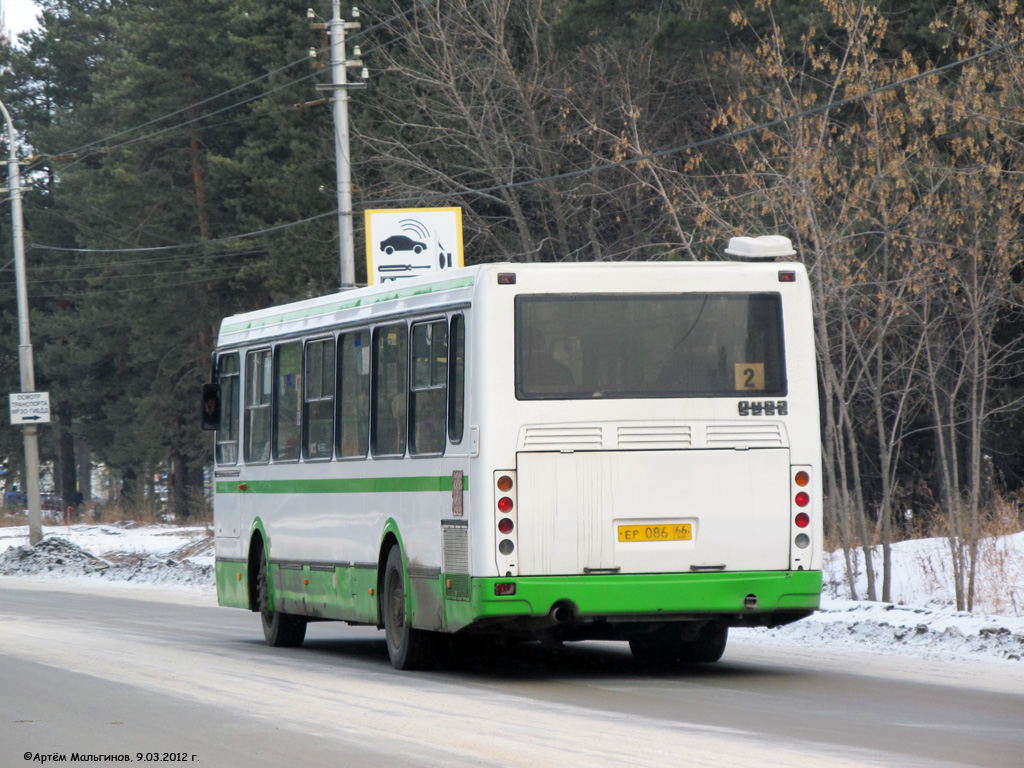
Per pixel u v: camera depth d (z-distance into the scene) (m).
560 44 85.19
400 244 63.53
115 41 176.12
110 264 138.88
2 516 160.50
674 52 76.06
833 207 46.78
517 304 28.20
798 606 28.69
